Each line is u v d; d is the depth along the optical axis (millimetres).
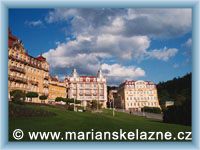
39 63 135375
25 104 88188
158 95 192625
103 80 196125
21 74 120562
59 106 108812
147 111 150750
